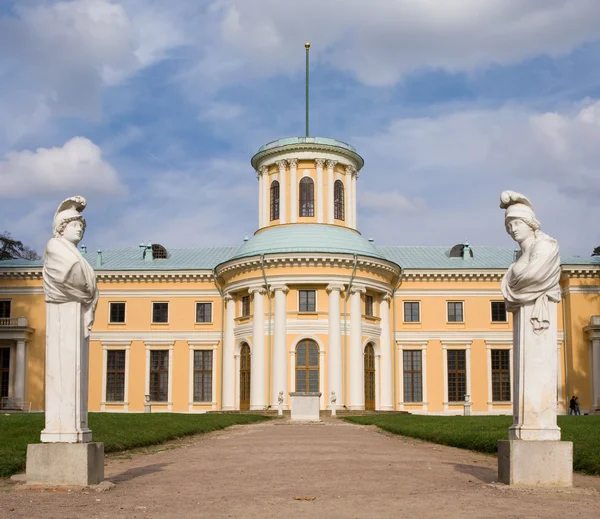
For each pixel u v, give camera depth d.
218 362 63.78
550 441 12.92
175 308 64.88
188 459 19.47
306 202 61.97
